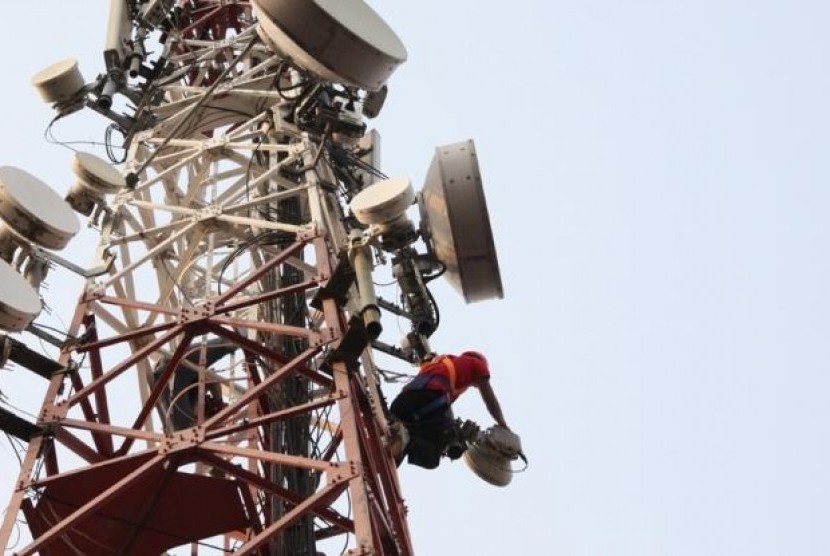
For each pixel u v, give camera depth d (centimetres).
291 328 1917
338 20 1916
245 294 2236
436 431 1967
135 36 2462
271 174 2208
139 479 1789
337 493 1689
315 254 2030
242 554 1652
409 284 2047
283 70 2283
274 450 1941
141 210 2277
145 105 2414
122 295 2117
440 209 2042
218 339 2325
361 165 2303
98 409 1958
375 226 1995
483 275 2064
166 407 2177
